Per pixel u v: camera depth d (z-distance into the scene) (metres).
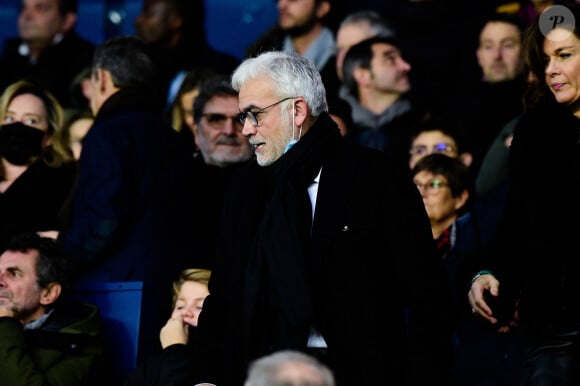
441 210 22.23
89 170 21.36
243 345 15.09
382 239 15.08
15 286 20.52
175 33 29.22
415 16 28.44
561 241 16.19
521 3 27.97
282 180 15.30
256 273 15.02
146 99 22.45
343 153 15.47
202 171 22.75
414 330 14.88
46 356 20.25
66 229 22.06
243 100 15.72
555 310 16.14
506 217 16.91
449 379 14.98
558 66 16.58
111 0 33.44
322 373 10.71
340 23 29.11
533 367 16.30
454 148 24.89
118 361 21.17
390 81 26.50
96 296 21.30
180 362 19.55
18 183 23.39
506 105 26.44
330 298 14.84
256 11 32.12
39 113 24.25
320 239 14.99
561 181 16.30
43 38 31.81
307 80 15.66
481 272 17.20
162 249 21.58
